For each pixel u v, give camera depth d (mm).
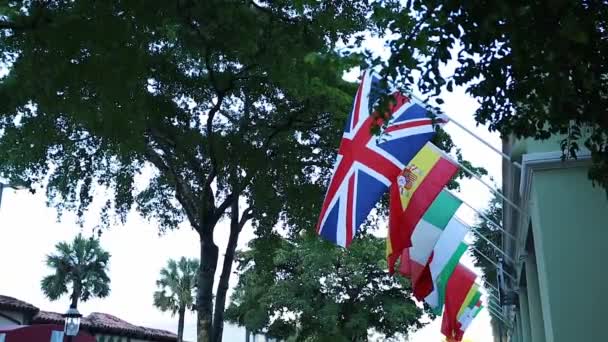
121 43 9898
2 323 28406
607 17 4863
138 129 11984
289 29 11742
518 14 4777
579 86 5285
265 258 21766
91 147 18375
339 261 41406
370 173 9398
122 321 40688
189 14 10734
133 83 10531
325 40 12336
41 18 9562
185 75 15133
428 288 13156
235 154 15617
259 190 17219
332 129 17500
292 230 21000
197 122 16406
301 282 40812
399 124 9547
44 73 10047
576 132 6145
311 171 18891
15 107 12539
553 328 9969
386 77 5648
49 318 31984
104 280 41406
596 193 10430
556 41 4879
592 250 10203
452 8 5094
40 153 16422
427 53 5477
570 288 10094
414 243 13234
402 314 40281
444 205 13461
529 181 11227
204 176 17391
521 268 17156
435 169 10664
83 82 10438
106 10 9555
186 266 49188
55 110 11266
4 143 15375
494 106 5902
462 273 17156
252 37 11492
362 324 40312
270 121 16828
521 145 11688
